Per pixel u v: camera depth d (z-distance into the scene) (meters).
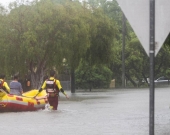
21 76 35.50
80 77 53.78
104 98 32.62
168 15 6.05
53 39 34.19
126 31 65.69
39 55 34.19
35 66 37.09
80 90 51.66
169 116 18.20
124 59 59.34
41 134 12.45
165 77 70.38
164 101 28.03
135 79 71.75
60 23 34.25
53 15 33.91
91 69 53.75
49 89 20.61
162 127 14.41
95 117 17.45
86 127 14.12
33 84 36.28
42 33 33.81
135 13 6.12
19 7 34.41
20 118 16.94
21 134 12.43
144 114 18.73
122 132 12.91
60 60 34.75
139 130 13.40
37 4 34.16
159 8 6.06
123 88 57.25
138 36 6.12
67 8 34.88
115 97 33.91
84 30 34.81
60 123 15.25
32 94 21.89
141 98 31.94
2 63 34.62
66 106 23.98
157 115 18.62
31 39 33.00
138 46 61.88
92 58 40.97
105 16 40.41
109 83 55.81
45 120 16.19
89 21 37.56
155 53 6.05
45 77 36.38
